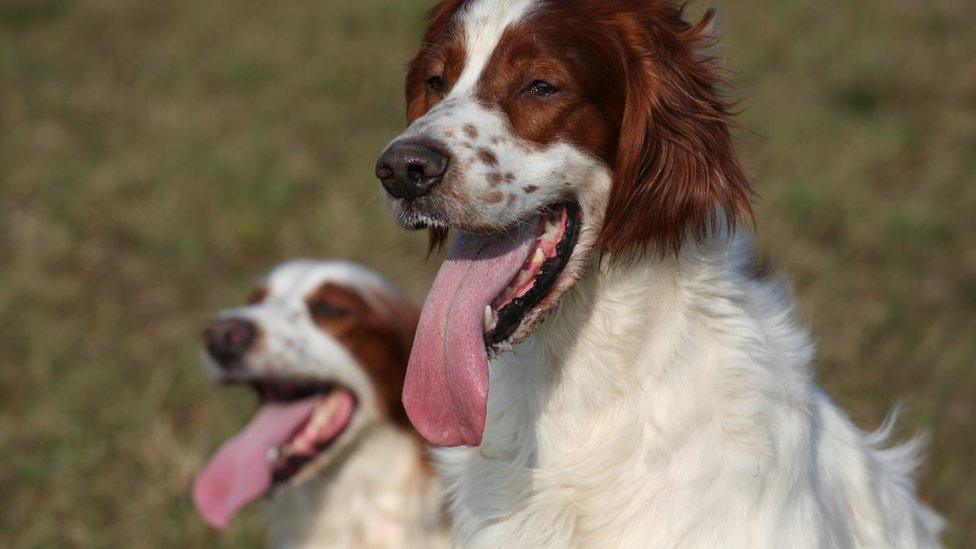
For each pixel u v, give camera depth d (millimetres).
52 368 9883
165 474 8531
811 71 16484
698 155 4855
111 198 13070
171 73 17281
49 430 9008
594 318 4957
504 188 4730
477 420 4660
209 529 8062
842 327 10227
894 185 13438
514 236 4965
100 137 14953
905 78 16188
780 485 4777
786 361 5066
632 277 4895
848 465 5320
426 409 4770
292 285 7707
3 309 10688
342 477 7492
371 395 7406
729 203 4895
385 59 17484
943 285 11203
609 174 4969
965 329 10336
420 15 19266
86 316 10773
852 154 13883
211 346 7445
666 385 4898
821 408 5355
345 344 7410
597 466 4934
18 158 14188
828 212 12273
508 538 5070
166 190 13266
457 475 5363
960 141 14469
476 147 4715
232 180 13477
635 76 4875
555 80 4820
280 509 7695
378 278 7801
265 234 12227
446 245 7387
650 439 4887
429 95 5230
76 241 12109
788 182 12906
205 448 8828
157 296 11250
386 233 12273
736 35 17672
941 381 9555
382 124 15414
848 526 5180
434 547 7312
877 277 11164
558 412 5035
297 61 17641
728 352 4898
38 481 8523
